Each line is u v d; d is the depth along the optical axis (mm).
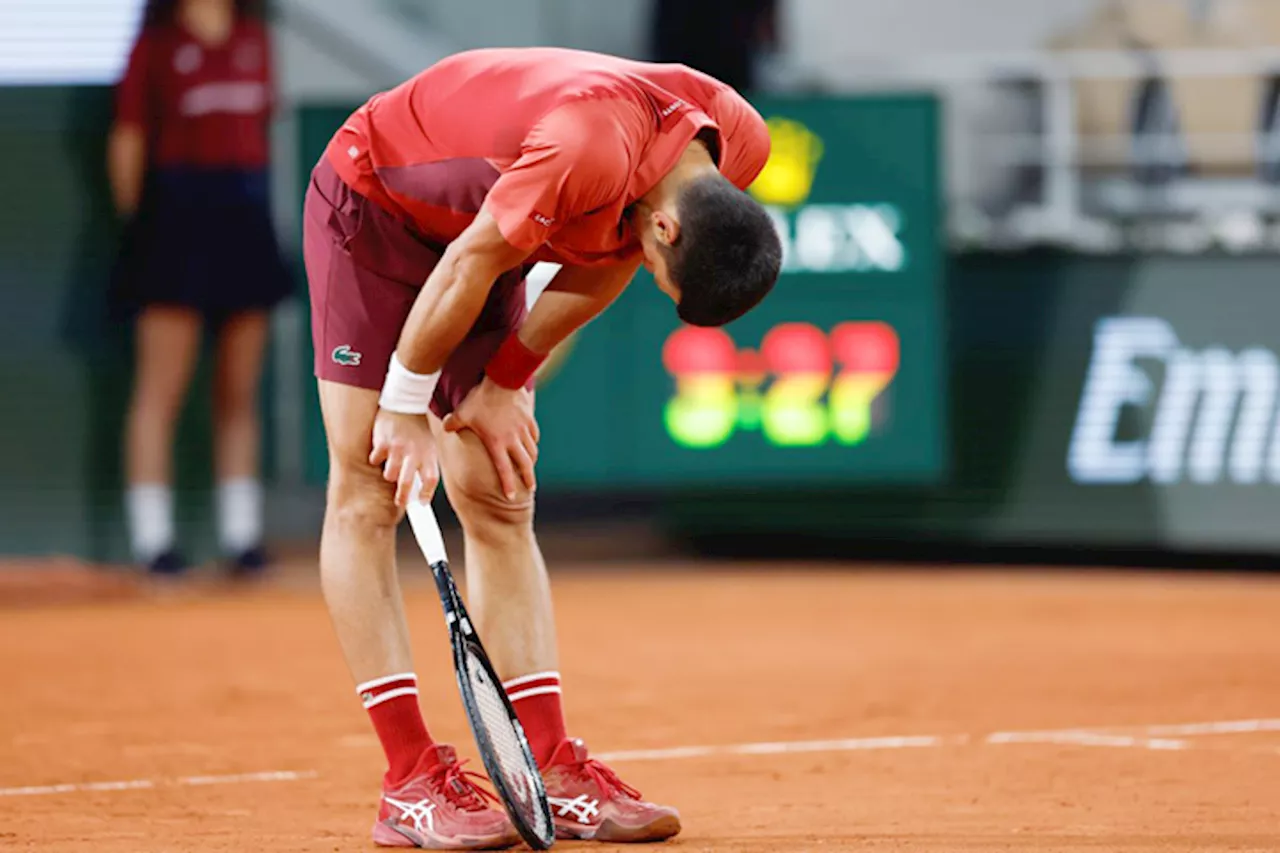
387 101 15648
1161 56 53281
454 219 15281
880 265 46188
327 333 15883
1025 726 23828
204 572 48094
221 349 46562
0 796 19312
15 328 47906
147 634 37000
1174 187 53062
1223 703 25922
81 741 23453
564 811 15898
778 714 25156
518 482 16234
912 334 46156
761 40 51719
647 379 46562
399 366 15172
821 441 46500
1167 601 41531
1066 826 16609
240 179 45781
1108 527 48250
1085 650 32625
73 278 47750
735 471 46500
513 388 16078
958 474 48688
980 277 48594
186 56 45344
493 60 15227
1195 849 15328
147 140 45844
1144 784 19172
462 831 15484
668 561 52750
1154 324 48000
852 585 46094
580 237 14883
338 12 53750
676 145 14500
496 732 15422
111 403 48031
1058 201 52531
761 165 15906
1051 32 56938
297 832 16891
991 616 38625
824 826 16719
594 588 45844
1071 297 48406
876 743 22453
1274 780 19391
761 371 46469
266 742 23219
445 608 15133
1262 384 47438
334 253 15820
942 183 46219
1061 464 48438
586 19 57688
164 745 23047
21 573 44719
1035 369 48500
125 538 48156
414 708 16031
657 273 14867
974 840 15836
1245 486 47594
